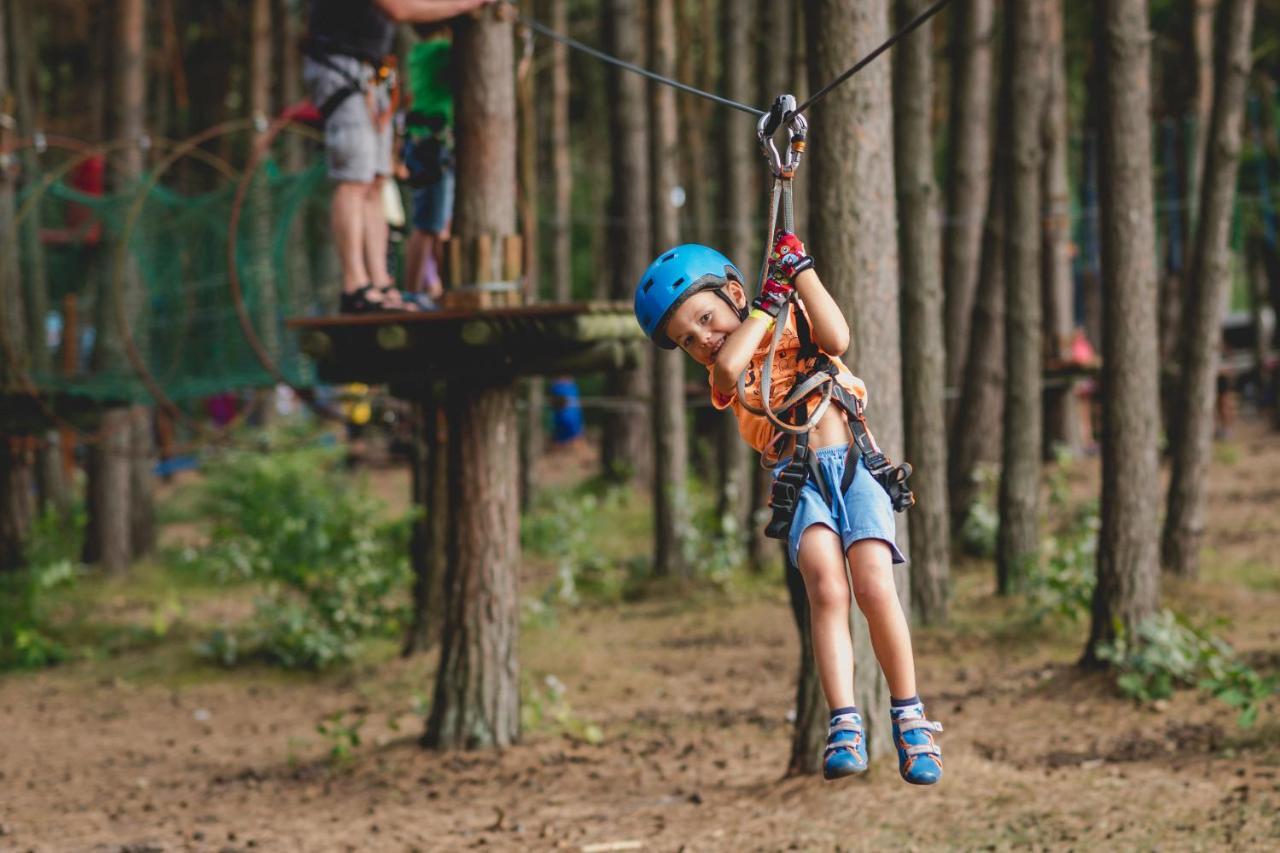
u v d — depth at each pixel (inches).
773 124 179.6
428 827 328.2
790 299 175.0
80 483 1074.7
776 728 408.5
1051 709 393.4
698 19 1162.6
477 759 384.5
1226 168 558.6
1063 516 695.1
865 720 332.2
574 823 322.3
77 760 422.3
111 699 509.4
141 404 600.1
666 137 697.0
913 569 531.2
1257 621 495.5
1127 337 416.2
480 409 394.3
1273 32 1096.2
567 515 787.4
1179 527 567.5
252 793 372.5
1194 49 812.0
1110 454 419.5
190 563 748.0
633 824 318.0
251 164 468.4
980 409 662.5
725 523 649.0
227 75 1253.1
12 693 525.7
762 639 548.7
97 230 626.2
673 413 682.8
